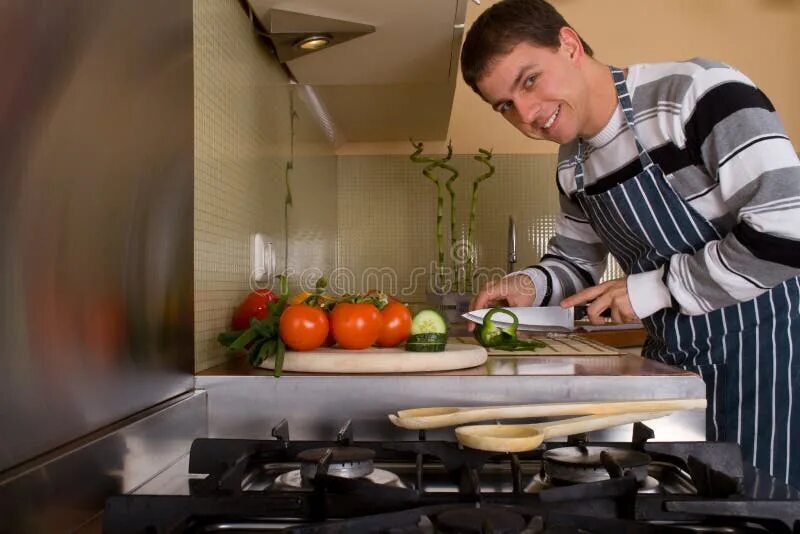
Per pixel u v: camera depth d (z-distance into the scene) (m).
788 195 0.95
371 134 2.52
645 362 1.04
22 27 0.50
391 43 1.35
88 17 0.60
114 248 0.65
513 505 0.50
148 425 0.69
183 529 0.48
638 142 1.13
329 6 1.16
